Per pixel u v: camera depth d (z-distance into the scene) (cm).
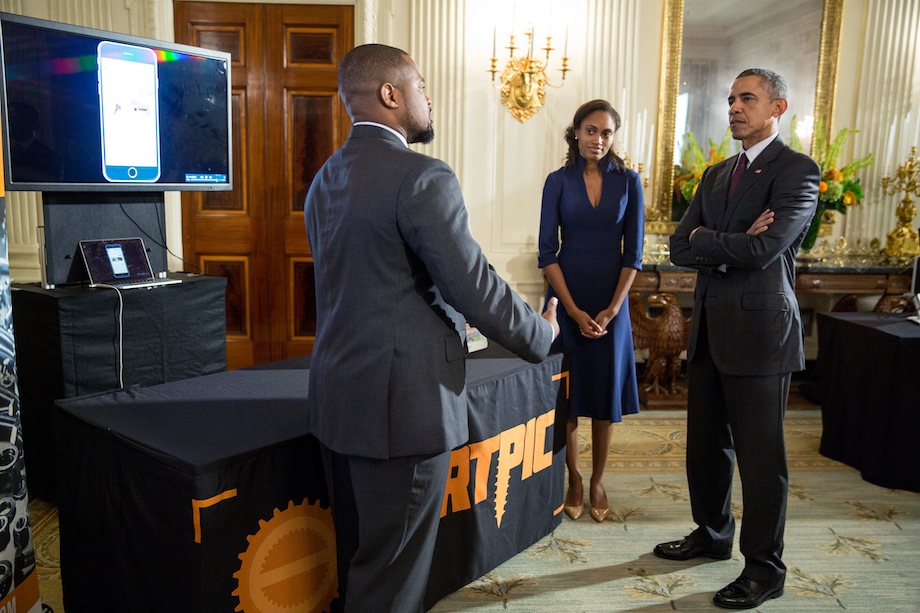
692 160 465
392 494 153
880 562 245
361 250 147
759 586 216
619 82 457
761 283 210
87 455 179
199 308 300
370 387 148
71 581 190
